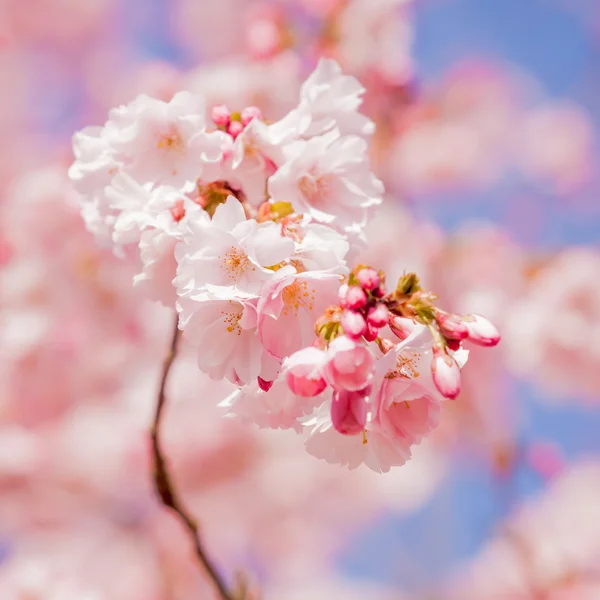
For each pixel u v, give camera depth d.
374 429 2.26
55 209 6.06
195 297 2.22
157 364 7.44
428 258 7.34
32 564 6.29
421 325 2.20
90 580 7.47
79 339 6.81
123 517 8.41
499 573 9.26
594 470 9.50
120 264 6.44
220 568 9.16
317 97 2.67
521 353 6.81
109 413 7.57
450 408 7.77
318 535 9.55
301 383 2.09
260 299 2.17
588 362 6.82
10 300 6.48
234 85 5.33
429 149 9.09
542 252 7.30
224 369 2.29
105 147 2.76
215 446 7.88
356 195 2.63
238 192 2.62
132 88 10.18
